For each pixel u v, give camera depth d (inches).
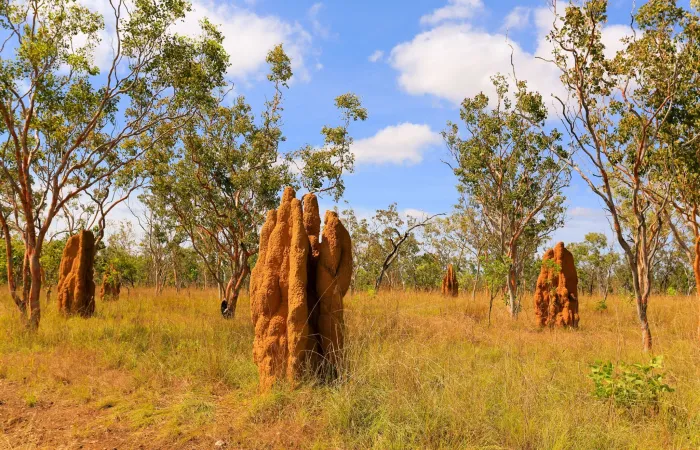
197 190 665.6
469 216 1159.0
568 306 598.9
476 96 757.9
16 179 575.2
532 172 753.0
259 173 678.5
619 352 360.8
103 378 327.6
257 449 220.8
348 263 316.8
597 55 384.8
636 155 409.4
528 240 920.3
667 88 382.9
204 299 973.8
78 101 492.7
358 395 251.8
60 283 608.4
